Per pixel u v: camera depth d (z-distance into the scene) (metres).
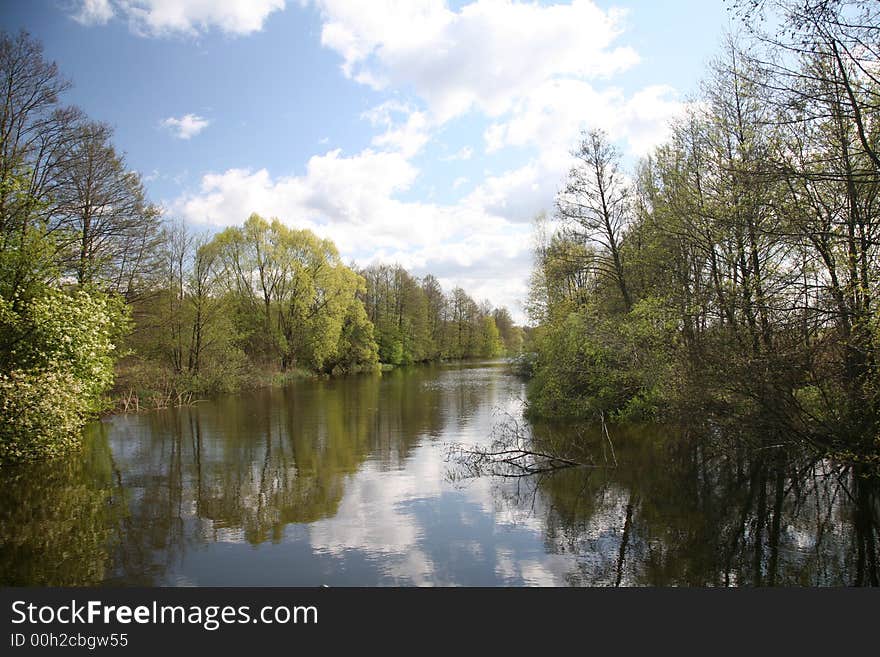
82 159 21.20
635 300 22.88
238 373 34.72
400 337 69.12
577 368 20.28
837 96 10.23
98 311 16.42
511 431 18.03
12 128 18.41
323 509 10.42
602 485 11.95
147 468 13.77
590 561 7.93
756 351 11.29
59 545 8.68
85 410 16.55
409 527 9.41
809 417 11.27
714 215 14.25
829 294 10.97
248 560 8.05
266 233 46.38
